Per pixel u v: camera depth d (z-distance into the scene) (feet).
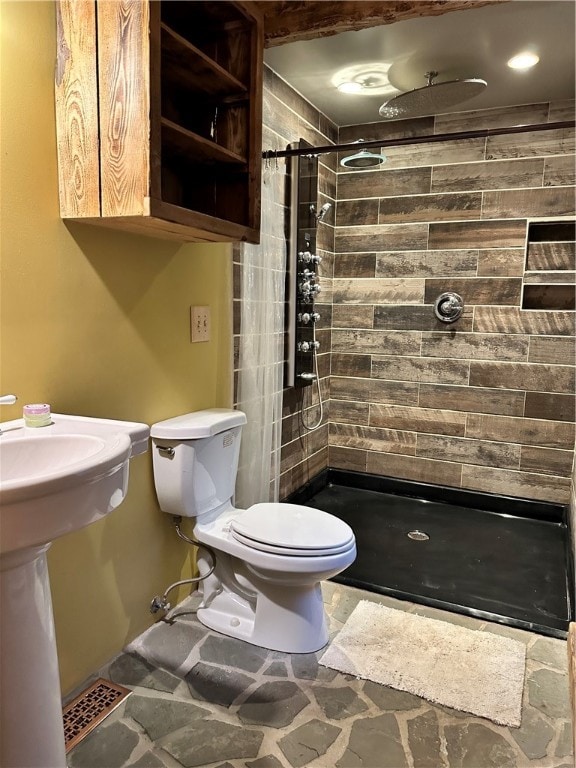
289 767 4.43
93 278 5.07
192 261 6.49
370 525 9.69
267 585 5.93
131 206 4.44
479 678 5.51
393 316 10.89
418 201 10.37
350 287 11.21
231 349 7.42
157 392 6.08
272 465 8.75
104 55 4.36
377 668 5.64
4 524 2.82
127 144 4.39
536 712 5.09
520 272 9.77
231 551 5.81
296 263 9.16
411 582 7.69
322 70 8.23
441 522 9.86
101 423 4.45
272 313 8.30
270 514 6.13
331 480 11.70
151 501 6.18
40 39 4.40
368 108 9.85
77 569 5.22
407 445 11.09
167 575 6.56
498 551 8.72
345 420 11.61
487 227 9.91
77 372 4.99
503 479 10.35
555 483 9.96
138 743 4.64
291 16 6.42
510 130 6.57
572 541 8.14
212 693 5.25
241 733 4.76
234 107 6.01
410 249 10.57
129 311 5.56
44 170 4.52
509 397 10.14
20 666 3.46
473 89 7.51
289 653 5.86
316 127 9.90
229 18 5.72
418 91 7.61
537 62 7.90
